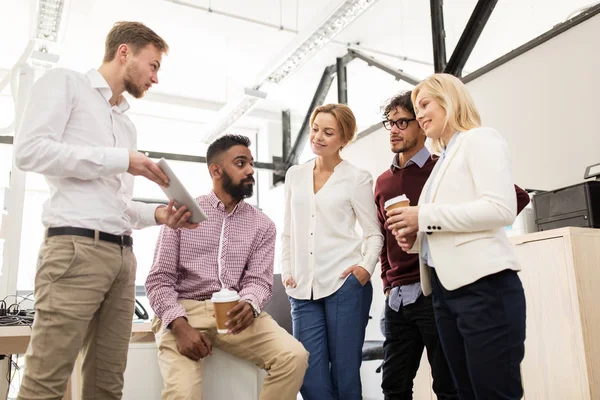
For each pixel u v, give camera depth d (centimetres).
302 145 597
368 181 203
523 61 306
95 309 143
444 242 133
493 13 360
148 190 646
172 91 573
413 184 190
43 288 136
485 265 125
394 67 461
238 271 191
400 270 186
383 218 200
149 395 189
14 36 462
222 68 532
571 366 196
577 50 275
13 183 288
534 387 211
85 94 150
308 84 565
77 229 138
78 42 470
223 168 192
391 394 190
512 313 125
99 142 150
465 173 134
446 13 386
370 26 448
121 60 159
